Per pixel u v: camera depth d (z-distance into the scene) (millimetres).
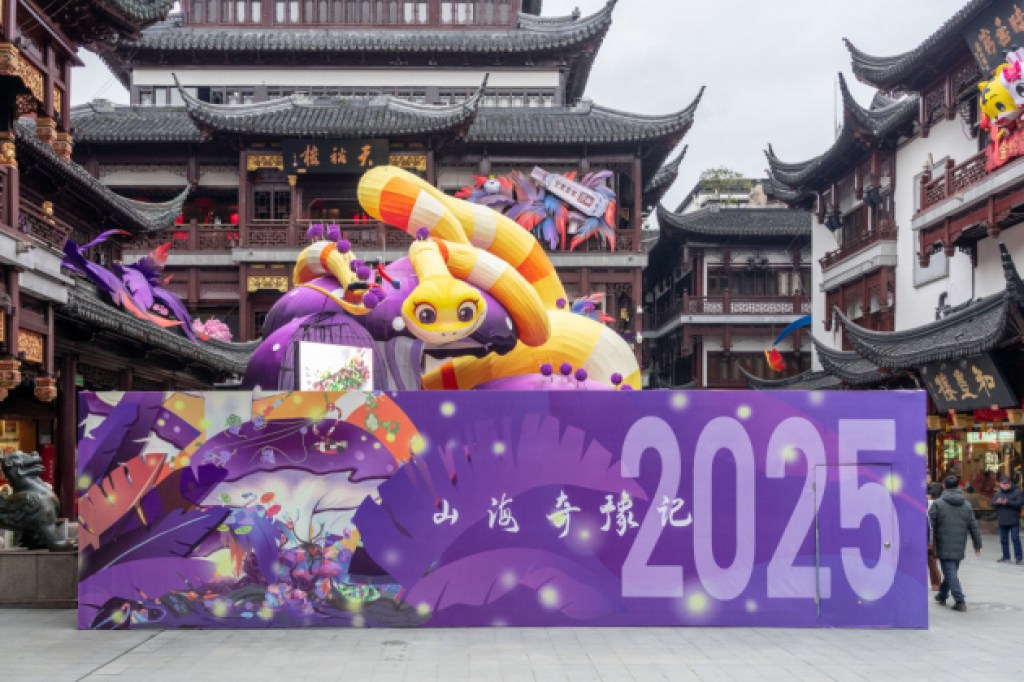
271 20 48656
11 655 9250
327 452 10609
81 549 10508
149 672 8562
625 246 42344
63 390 21453
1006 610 12266
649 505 10758
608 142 42250
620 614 10680
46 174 22750
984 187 25234
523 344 16250
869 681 8375
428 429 10664
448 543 10609
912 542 10875
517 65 48219
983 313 23438
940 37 28031
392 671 8609
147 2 19781
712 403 10875
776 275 56250
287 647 9594
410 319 13117
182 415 10570
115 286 22281
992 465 25109
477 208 16969
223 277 41281
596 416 10781
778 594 10781
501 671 8617
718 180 69625
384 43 46719
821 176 42062
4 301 14352
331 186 42031
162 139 41500
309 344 12070
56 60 17141
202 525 10516
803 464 10891
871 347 27688
